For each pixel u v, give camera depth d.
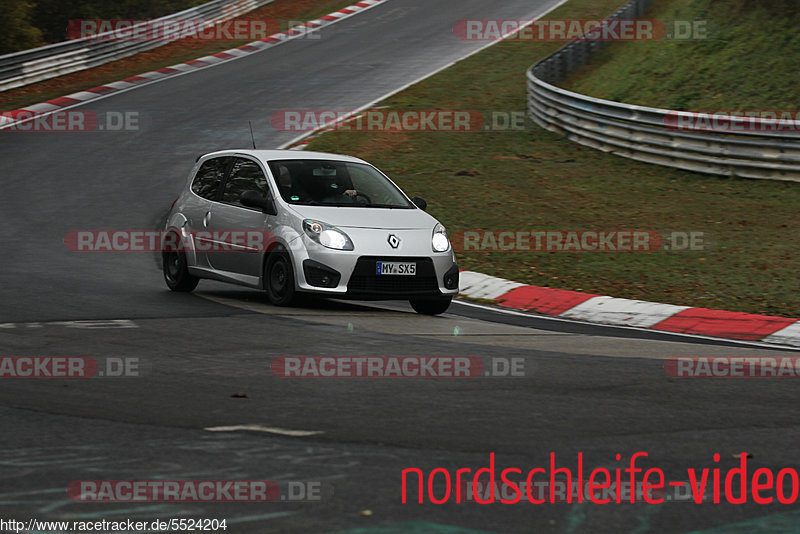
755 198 65.12
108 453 18.23
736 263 49.00
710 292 43.62
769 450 19.30
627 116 78.38
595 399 23.53
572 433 20.22
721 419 21.84
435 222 39.00
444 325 35.47
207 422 20.62
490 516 15.19
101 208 62.53
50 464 17.53
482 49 127.00
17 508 15.30
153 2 159.50
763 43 93.81
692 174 72.62
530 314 40.31
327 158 41.16
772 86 86.94
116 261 48.56
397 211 39.00
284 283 37.19
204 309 36.34
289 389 23.89
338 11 157.38
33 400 22.45
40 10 152.75
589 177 72.62
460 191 67.62
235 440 19.20
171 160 77.50
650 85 95.44
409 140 84.62
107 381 24.45
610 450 18.98
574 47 110.69
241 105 98.94
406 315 37.84
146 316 34.28
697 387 25.33
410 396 23.38
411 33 139.38
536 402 23.03
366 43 133.50
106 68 121.25
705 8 106.31
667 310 40.12
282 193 38.47
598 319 39.47
